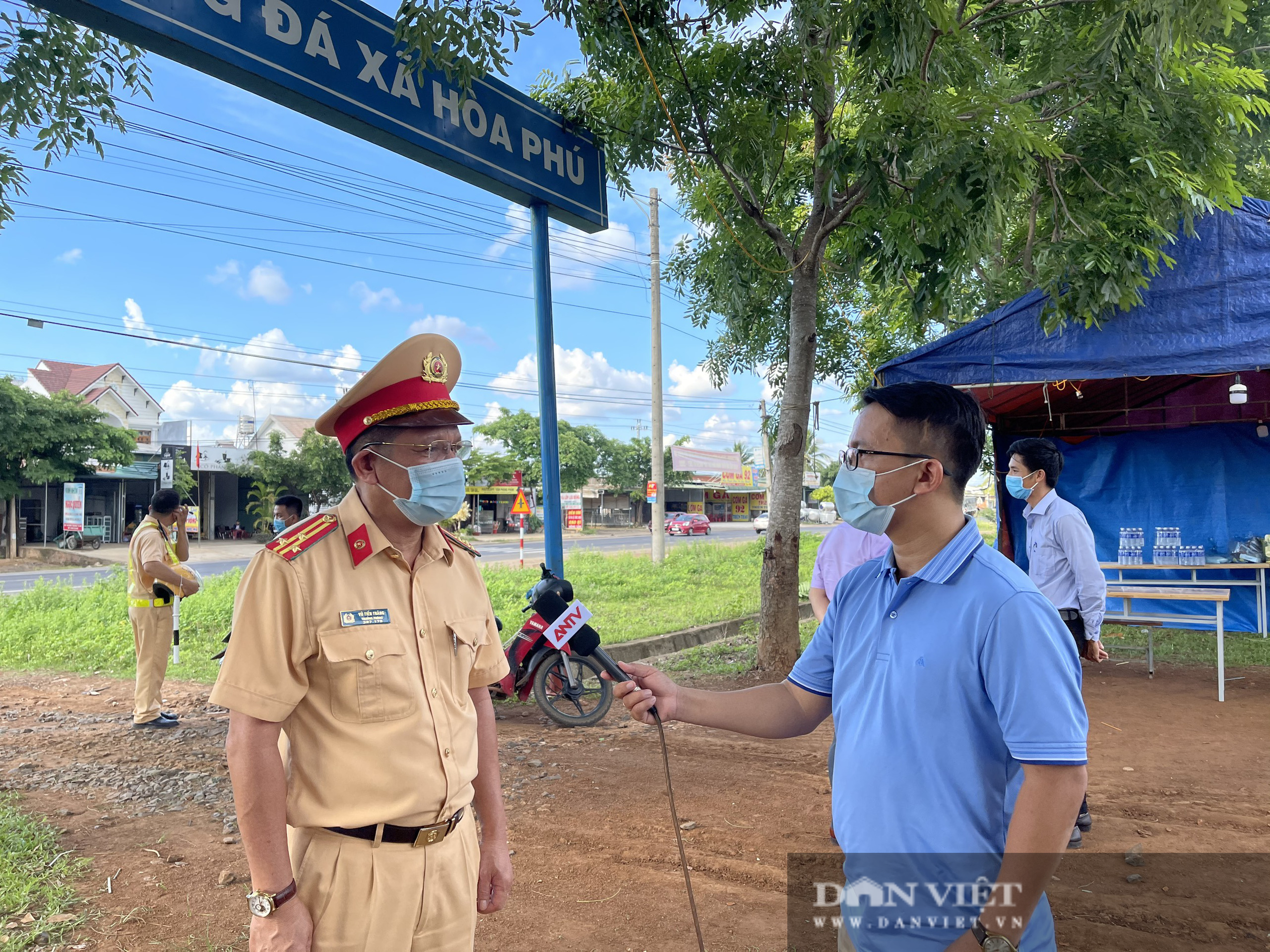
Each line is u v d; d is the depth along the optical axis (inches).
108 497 1274.6
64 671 323.9
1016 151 212.5
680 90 268.4
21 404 997.2
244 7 174.2
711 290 354.0
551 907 124.6
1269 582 343.0
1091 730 216.5
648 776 186.4
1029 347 253.3
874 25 208.5
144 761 203.2
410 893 63.3
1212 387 346.3
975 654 52.3
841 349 422.0
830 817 158.1
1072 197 259.3
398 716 64.5
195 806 171.6
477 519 1701.5
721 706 70.0
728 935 115.0
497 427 1825.8
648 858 141.3
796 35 247.9
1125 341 241.6
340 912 61.6
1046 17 265.3
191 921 120.2
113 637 376.8
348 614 64.1
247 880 134.4
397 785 63.2
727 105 268.4
